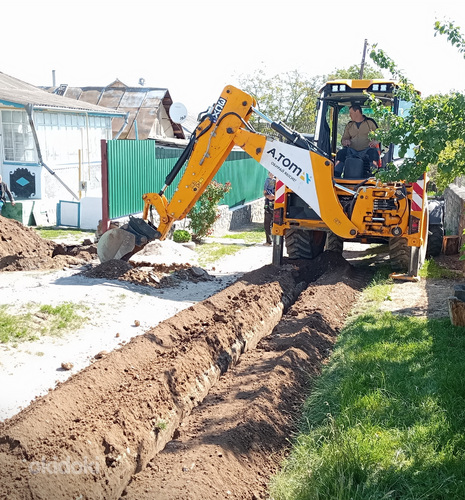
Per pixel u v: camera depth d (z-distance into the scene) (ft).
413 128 23.98
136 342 21.39
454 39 23.91
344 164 35.09
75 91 105.81
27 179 60.18
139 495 13.32
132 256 35.09
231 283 34.73
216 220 55.31
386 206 33.35
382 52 26.07
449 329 24.12
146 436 15.55
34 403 16.25
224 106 32.50
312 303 28.55
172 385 18.31
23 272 33.60
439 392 17.98
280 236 36.27
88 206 56.39
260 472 15.10
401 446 15.20
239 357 23.03
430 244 44.16
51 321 24.39
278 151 32.45
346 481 13.75
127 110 100.27
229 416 17.28
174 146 59.82
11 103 58.23
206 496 13.12
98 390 17.37
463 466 14.10
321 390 19.27
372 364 20.36
